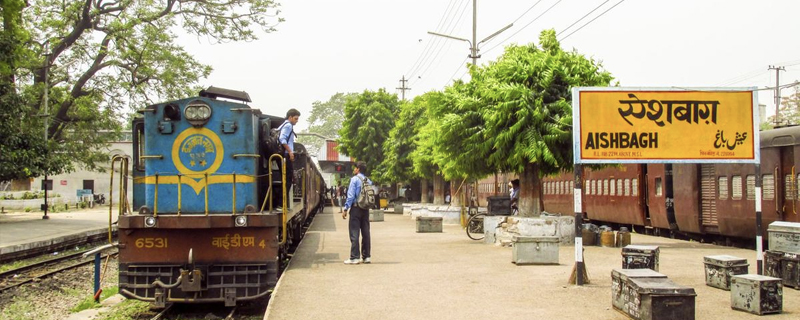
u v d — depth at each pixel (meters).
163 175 10.46
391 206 53.88
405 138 36.50
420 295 9.24
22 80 30.88
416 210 33.06
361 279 10.73
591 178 26.09
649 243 17.89
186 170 10.50
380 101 42.84
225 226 9.87
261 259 10.11
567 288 9.73
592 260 13.14
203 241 10.06
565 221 16.45
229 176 10.50
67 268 16.12
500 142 15.50
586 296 9.07
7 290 12.95
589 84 15.90
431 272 11.53
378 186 48.28
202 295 9.95
